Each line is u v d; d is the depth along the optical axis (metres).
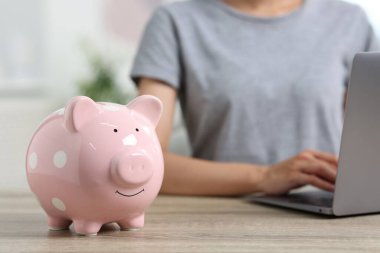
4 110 2.86
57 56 3.13
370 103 0.72
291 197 0.98
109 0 3.21
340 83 1.56
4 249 0.57
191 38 1.50
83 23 3.17
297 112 1.50
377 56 0.70
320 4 1.59
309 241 0.61
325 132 1.52
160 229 0.68
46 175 0.62
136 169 0.61
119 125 0.62
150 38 1.48
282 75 1.49
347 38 1.56
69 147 0.61
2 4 2.98
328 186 1.03
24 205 0.91
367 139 0.75
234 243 0.60
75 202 0.62
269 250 0.56
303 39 1.53
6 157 2.84
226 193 1.12
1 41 2.98
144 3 3.26
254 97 1.47
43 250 0.56
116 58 3.23
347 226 0.72
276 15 1.56
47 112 2.97
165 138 1.41
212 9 1.53
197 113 1.52
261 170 1.12
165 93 1.44
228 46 1.50
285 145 1.50
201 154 1.57
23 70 3.04
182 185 1.14
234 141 1.49
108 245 0.59
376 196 0.80
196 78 1.47
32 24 3.05
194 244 0.59
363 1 2.54
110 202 0.62
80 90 3.04
